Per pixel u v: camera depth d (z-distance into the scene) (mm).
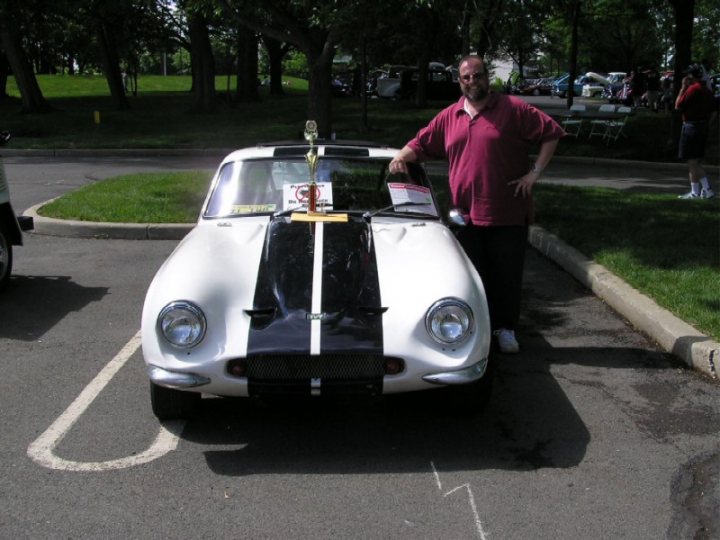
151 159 16766
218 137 19172
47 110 26312
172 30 32906
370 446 3619
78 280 6660
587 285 6559
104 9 26203
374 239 4164
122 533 2865
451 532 2887
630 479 3301
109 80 28469
